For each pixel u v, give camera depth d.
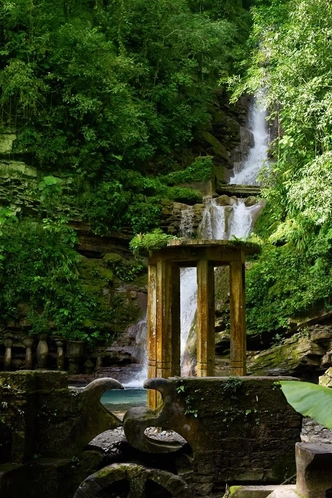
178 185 22.42
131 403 11.09
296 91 13.48
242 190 23.56
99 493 5.76
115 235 20.19
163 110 25.08
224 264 8.52
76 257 18.88
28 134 19.67
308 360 13.19
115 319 18.50
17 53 20.05
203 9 31.25
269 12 18.94
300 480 4.54
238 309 8.05
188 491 5.78
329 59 13.21
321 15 13.41
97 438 7.26
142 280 19.75
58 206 19.53
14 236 18.19
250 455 6.09
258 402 6.17
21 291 17.52
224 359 14.53
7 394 5.92
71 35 20.12
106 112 20.50
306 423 8.71
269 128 29.62
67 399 6.30
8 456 6.07
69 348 17.27
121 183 20.86
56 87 20.39
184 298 17.98
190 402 6.08
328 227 14.96
